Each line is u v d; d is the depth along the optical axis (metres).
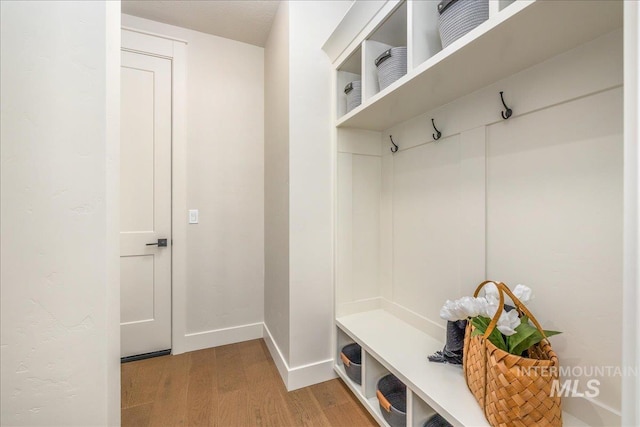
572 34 0.78
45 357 0.69
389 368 1.16
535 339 0.83
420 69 1.01
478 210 1.16
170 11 1.83
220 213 2.12
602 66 0.79
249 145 2.21
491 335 0.89
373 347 1.29
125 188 1.88
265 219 2.18
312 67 1.62
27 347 0.67
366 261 1.74
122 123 1.87
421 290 1.46
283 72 1.67
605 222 0.79
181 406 1.41
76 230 0.71
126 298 1.88
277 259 1.81
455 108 1.26
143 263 1.92
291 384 1.54
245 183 2.19
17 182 0.66
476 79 1.06
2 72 0.65
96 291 0.73
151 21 1.91
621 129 0.76
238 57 2.17
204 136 2.07
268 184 2.08
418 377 1.06
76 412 0.71
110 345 0.79
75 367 0.71
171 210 1.99
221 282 2.12
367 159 1.74
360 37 1.41
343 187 1.67
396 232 1.65
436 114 1.36
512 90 1.03
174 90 1.97
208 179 2.08
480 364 0.88
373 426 1.27
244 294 2.19
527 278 0.99
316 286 1.62
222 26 1.99
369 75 1.38
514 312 0.87
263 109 2.25
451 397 0.95
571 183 0.87
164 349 1.96
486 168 1.13
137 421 1.31
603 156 0.80
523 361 0.77
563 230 0.89
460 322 1.14
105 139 0.74
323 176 1.65
